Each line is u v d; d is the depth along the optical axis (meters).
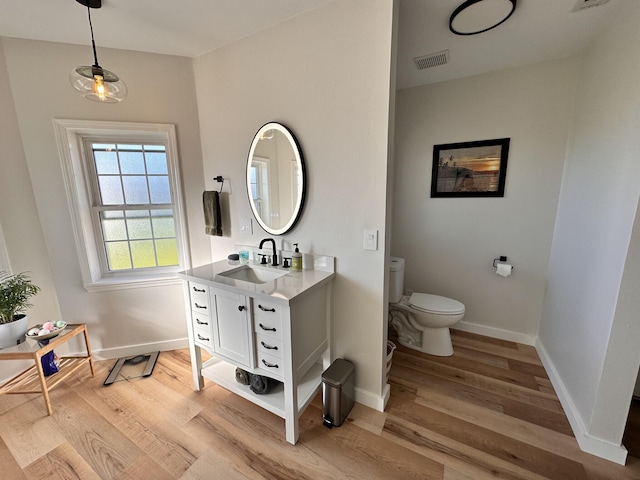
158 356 2.32
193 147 2.18
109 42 1.88
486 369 2.10
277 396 1.65
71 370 1.96
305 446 1.48
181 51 1.99
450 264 2.62
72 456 1.43
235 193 2.10
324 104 1.58
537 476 1.30
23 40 1.82
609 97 1.50
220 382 1.80
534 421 1.61
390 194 1.54
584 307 1.58
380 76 1.40
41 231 2.05
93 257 2.18
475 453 1.42
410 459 1.40
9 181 1.92
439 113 2.45
